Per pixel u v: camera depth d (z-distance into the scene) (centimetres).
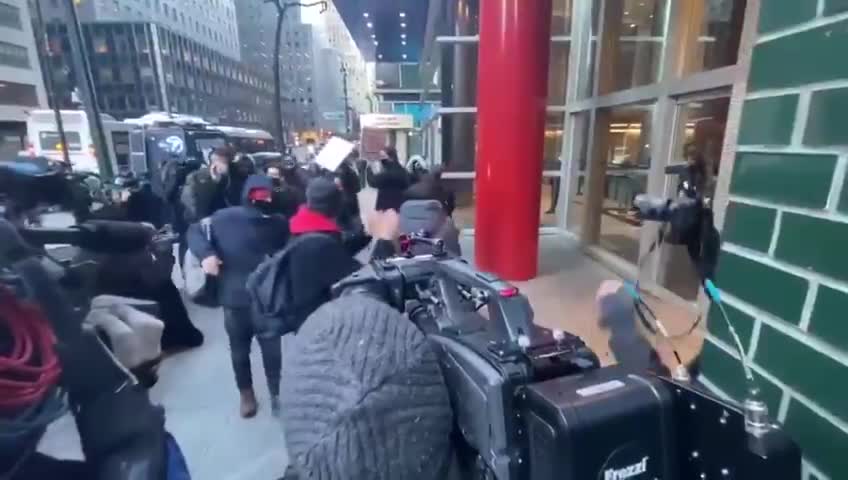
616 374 73
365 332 75
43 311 59
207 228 261
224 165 418
